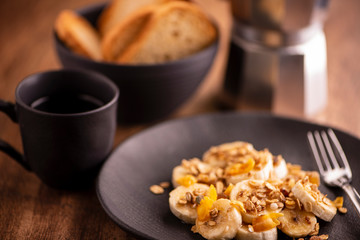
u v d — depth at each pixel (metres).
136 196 0.55
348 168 0.58
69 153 0.55
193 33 0.66
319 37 0.68
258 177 0.55
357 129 0.67
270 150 0.61
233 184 0.55
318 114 0.70
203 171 0.57
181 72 0.63
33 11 0.90
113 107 0.56
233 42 0.69
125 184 0.56
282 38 0.66
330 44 0.83
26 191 0.58
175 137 0.61
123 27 0.65
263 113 0.64
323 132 0.62
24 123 0.54
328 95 0.73
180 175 0.57
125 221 0.51
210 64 0.66
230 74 0.70
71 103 0.59
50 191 0.58
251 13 0.64
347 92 0.73
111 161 0.56
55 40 0.65
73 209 0.56
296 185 0.53
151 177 0.57
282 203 0.52
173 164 0.59
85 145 0.55
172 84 0.63
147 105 0.64
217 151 0.59
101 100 0.59
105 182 0.54
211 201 0.52
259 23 0.65
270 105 0.68
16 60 0.77
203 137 0.62
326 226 0.52
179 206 0.53
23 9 0.91
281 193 0.53
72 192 0.58
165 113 0.67
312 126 0.62
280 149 0.61
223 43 0.83
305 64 0.66
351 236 0.51
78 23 0.68
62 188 0.58
